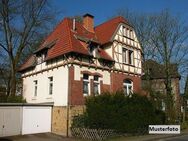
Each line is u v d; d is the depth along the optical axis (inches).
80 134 822.5
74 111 861.2
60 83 909.8
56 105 914.7
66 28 995.9
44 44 1085.8
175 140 744.3
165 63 1395.2
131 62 1128.8
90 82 935.7
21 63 1369.3
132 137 814.5
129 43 1120.8
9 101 1012.5
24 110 885.8
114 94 873.5
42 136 853.8
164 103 1238.3
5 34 1089.4
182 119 1405.0
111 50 1035.3
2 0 1050.7
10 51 1100.5
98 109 810.2
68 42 915.4
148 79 1422.2
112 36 1040.2
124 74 1072.2
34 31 1159.6
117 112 837.2
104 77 990.4
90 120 813.2
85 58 932.6
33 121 898.7
